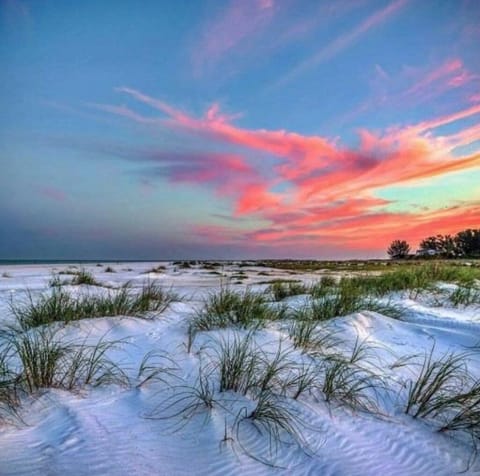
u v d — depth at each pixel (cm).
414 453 348
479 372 519
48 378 429
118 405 398
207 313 728
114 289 1152
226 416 382
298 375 471
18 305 879
